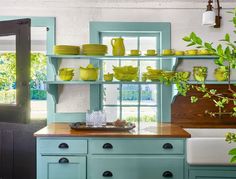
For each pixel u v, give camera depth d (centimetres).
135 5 281
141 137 221
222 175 221
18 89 221
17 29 221
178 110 283
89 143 224
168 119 284
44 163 224
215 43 282
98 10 282
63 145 223
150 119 292
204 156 217
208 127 266
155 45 290
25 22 218
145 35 288
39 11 281
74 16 282
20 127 312
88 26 283
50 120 283
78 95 285
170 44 282
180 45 282
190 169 222
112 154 224
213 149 217
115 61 291
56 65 278
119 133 226
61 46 254
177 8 281
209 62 282
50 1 278
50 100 282
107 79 262
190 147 218
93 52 256
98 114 254
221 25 281
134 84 279
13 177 312
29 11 280
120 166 223
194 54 256
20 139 312
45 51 297
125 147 223
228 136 87
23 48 219
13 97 227
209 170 222
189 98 283
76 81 259
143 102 292
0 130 315
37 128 310
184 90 101
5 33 227
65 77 261
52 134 221
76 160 224
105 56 259
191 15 282
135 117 293
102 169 224
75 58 283
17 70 221
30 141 310
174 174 223
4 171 314
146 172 224
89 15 282
